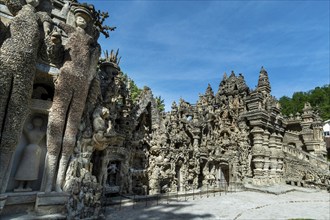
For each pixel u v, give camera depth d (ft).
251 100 109.91
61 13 45.93
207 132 98.48
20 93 36.52
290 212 55.52
